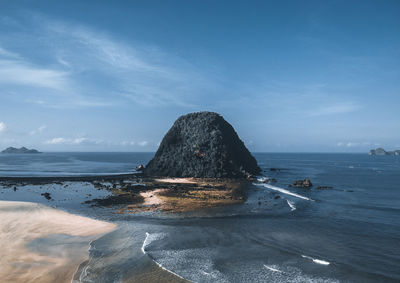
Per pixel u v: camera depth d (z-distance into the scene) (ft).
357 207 126.62
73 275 55.21
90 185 187.01
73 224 90.58
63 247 70.18
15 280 52.13
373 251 72.08
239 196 149.79
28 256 63.77
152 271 57.93
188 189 173.88
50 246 70.54
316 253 69.82
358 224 97.91
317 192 169.99
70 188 173.47
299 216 108.68
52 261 61.57
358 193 167.43
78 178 220.84
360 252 71.31
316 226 94.58
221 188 180.86
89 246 71.36
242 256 66.95
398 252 71.56
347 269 61.11
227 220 100.83
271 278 56.24
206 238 79.71
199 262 62.90
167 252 68.39
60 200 135.23
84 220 96.22
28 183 193.57
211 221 99.04
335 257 67.67
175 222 96.89
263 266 61.67
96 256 65.00
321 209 121.80
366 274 58.95
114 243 73.92
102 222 94.48
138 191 163.22
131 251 68.39
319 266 62.39
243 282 54.24
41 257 63.52
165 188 175.94
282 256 67.56
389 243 78.23
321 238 81.87
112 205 123.95
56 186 181.78
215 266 61.11
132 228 88.28
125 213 109.60
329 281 55.72
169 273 57.21
